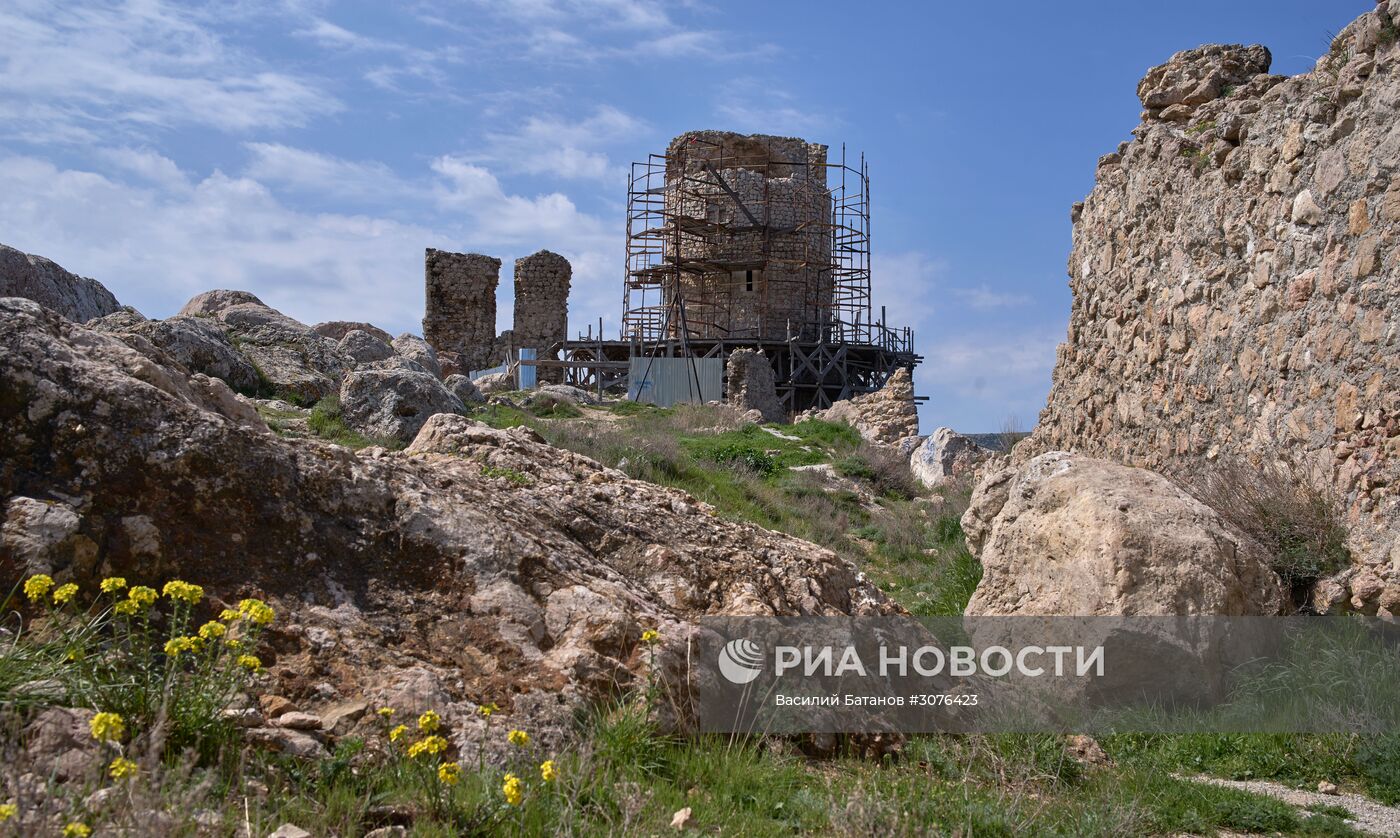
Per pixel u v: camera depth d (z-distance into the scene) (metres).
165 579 4.60
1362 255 8.89
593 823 4.05
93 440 4.73
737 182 46.12
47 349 4.89
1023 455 17.94
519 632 5.00
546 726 4.64
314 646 4.60
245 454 5.03
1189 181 12.10
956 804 4.78
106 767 3.58
